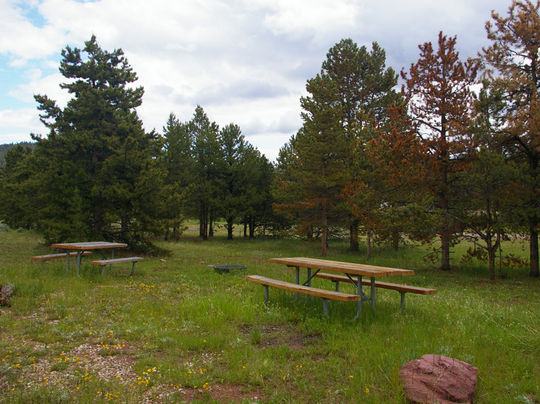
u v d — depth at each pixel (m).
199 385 4.05
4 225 36.06
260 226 35.16
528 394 3.95
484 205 13.64
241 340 5.48
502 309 7.89
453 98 14.69
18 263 12.70
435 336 5.65
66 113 17.62
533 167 13.85
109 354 4.89
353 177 19.69
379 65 24.92
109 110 18.05
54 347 5.08
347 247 26.33
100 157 18.44
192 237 35.47
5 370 4.18
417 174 14.42
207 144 33.00
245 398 3.78
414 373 3.95
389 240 15.51
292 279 11.30
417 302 8.42
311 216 22.25
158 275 11.65
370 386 3.99
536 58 14.17
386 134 16.03
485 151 12.98
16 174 26.62
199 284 10.32
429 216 13.97
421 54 15.40
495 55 14.46
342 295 6.34
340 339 5.52
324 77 22.17
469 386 3.73
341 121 22.28
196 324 6.25
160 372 4.32
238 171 31.91
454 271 15.36
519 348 5.29
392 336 5.61
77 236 15.91
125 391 3.81
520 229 13.13
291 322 6.59
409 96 15.62
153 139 19.88
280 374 4.36
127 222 18.11
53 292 8.37
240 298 8.16
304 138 21.94
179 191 30.22
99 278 10.21
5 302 7.15
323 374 4.32
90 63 18.22
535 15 13.62
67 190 16.33
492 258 13.38
